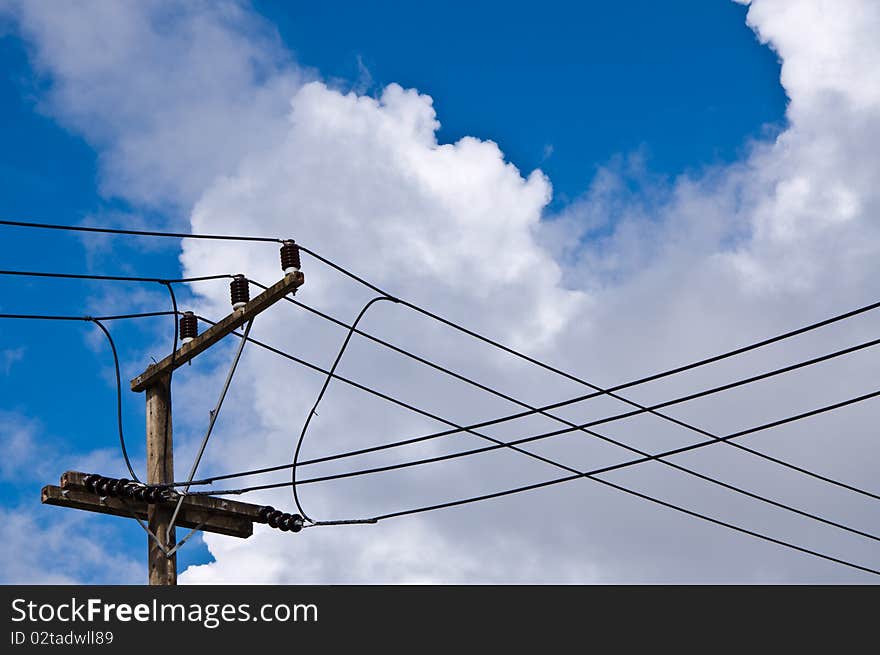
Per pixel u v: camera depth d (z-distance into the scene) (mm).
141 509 18938
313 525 19531
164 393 19688
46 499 18281
